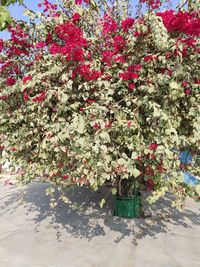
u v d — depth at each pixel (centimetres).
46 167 504
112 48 509
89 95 488
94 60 480
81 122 428
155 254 489
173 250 503
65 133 435
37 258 476
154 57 441
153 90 440
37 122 505
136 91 480
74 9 553
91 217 658
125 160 449
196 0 454
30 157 542
